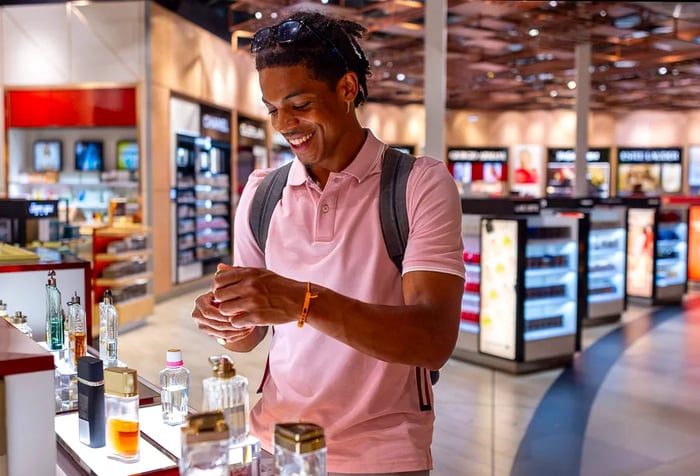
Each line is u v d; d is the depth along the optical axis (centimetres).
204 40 1132
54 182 1013
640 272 1007
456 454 420
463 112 2047
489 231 630
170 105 1039
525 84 1545
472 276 663
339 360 137
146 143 978
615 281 880
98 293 757
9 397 115
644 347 727
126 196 1006
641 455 420
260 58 126
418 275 125
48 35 980
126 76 969
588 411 508
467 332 661
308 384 141
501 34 1041
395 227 132
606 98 1762
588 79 1109
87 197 1014
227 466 100
